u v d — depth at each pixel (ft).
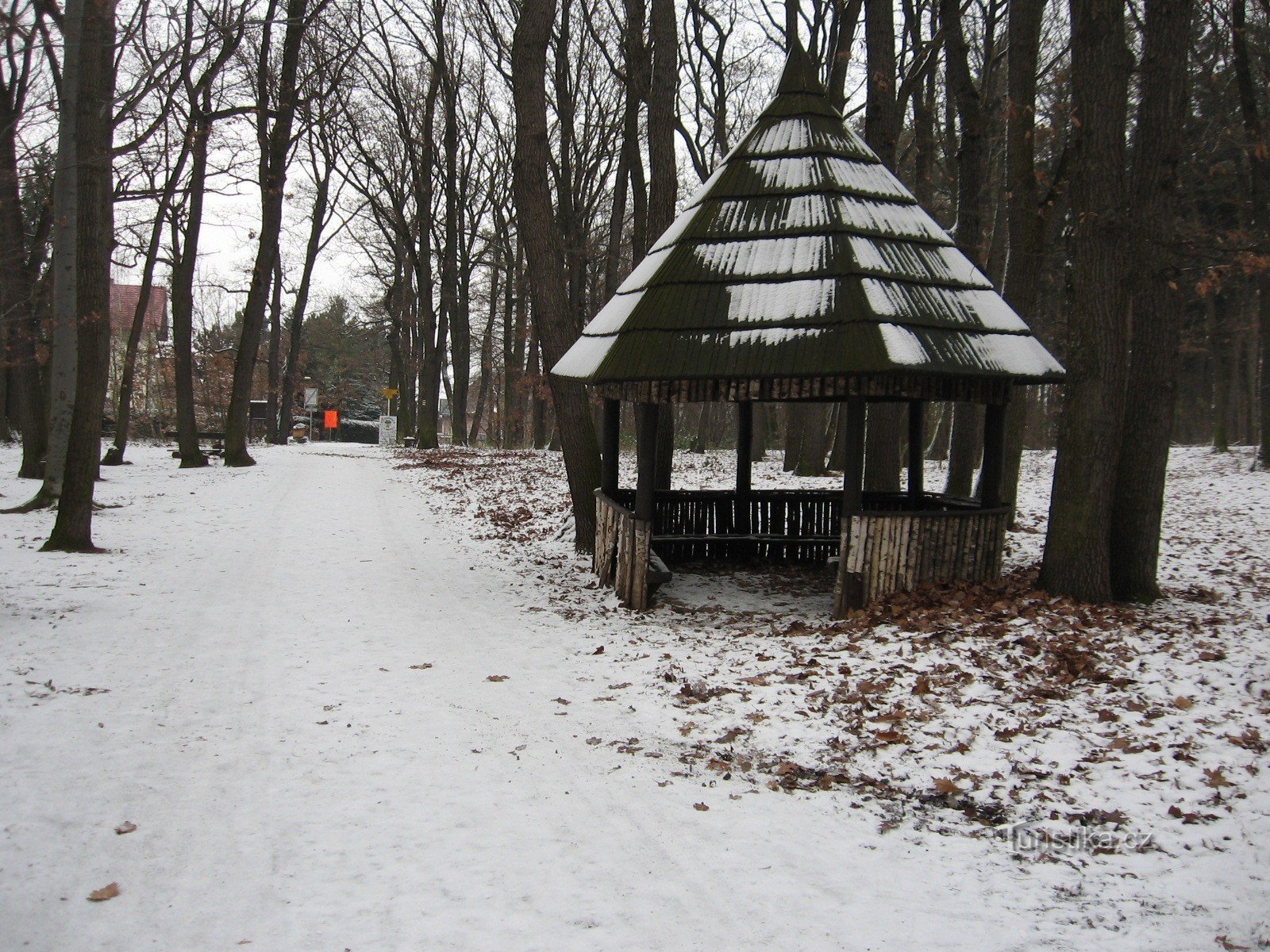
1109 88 26.68
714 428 149.69
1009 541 43.16
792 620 29.86
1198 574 34.24
